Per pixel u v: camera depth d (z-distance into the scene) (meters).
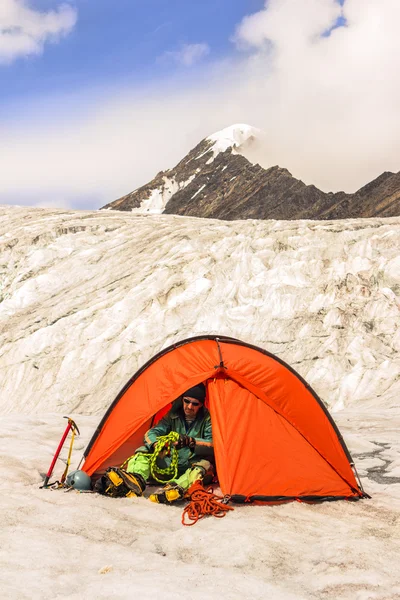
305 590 3.31
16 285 36.19
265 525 4.47
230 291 29.70
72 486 5.61
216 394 5.80
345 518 4.89
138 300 30.67
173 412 6.14
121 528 4.43
